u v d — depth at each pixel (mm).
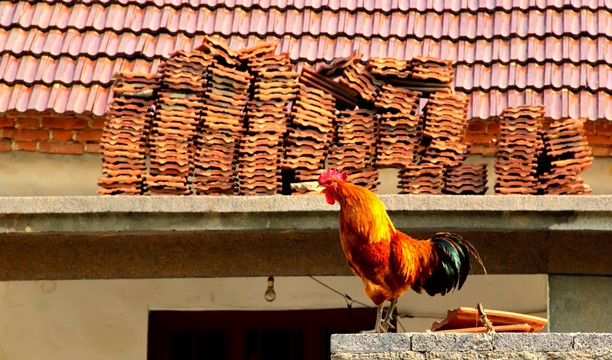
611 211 22375
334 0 35031
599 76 32500
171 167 24156
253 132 24438
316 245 23984
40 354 32469
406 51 33688
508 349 17781
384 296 19938
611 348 17562
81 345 32594
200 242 24078
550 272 23469
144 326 32719
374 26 34438
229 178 24172
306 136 24438
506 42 33750
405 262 19672
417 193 24250
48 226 22750
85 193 32312
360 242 19562
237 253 24156
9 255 24016
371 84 25141
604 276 23312
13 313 32656
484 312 19938
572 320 23266
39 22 34562
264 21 34625
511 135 24641
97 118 32375
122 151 24359
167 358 33000
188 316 33188
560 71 32750
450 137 24766
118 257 24219
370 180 24344
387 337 18047
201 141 24359
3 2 34906
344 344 18062
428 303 31953
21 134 32469
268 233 23469
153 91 24859
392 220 22562
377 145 24594
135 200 22625
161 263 24250
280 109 24734
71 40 34031
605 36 33531
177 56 25031
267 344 33094
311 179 24156
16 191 32312
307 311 33062
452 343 17906
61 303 32750
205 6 34938
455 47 33844
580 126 24797
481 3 34781
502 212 22562
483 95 32281
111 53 33688
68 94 32594
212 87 24859
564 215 22562
